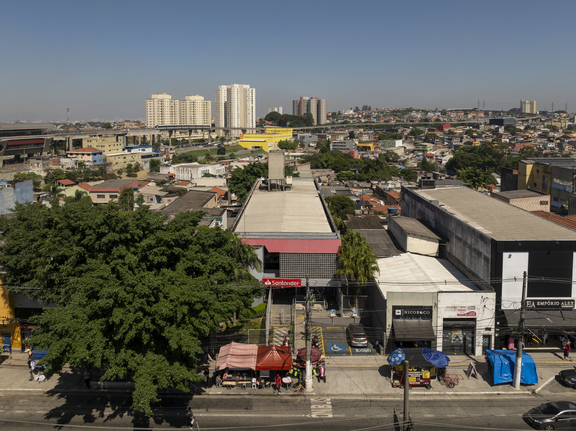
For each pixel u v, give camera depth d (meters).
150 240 34.22
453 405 34.31
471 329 42.47
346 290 51.12
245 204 71.56
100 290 31.14
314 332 46.72
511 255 41.91
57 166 198.50
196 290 33.22
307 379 36.44
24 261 38.59
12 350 43.03
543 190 92.50
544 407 32.28
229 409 33.72
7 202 67.50
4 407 34.00
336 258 51.09
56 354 29.55
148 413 27.58
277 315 51.06
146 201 126.50
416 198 71.94
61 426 31.45
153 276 32.06
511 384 37.12
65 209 38.75
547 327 40.78
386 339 42.53
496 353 38.41
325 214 66.44
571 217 67.38
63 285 37.03
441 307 42.00
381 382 37.78
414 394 35.97
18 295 42.28
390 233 66.88
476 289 44.75
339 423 31.94
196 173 168.88
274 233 52.88
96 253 35.66
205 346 42.31
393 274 50.25
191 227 38.56
